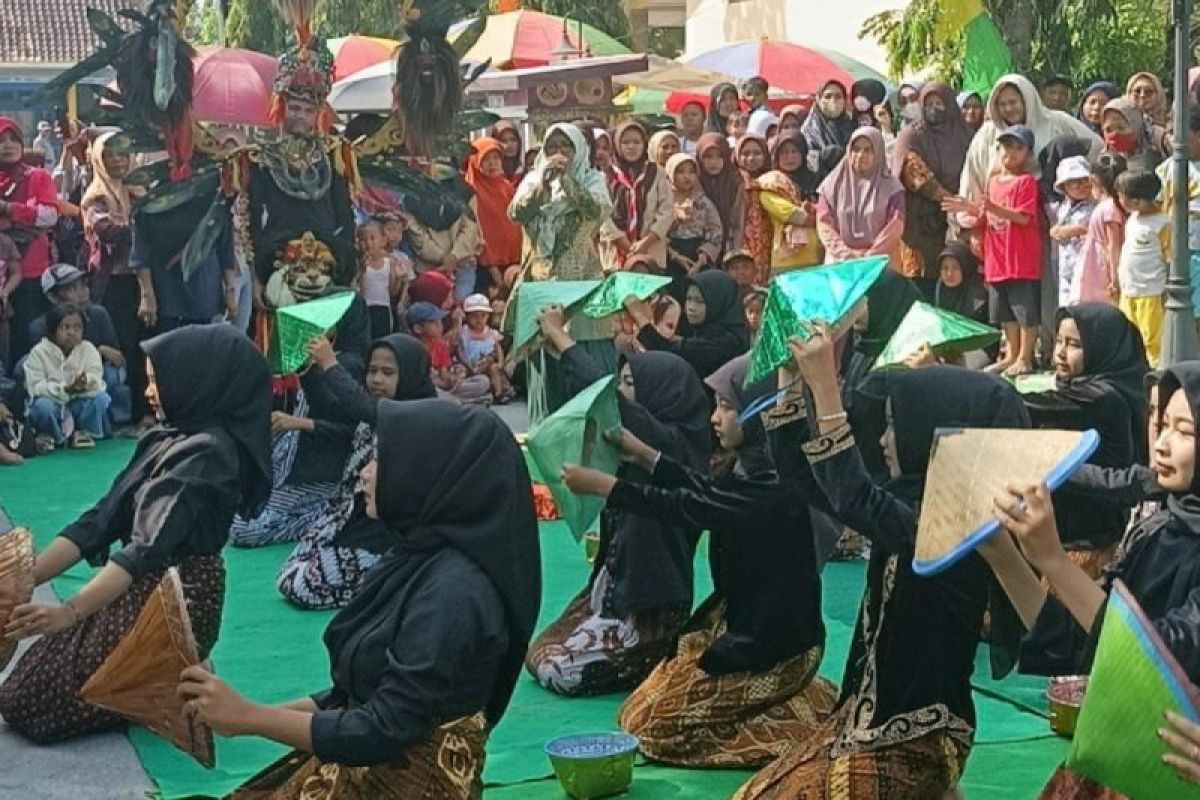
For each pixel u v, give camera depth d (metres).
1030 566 4.52
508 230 15.93
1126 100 13.19
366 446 8.79
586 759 6.12
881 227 13.38
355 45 20.94
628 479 6.84
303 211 11.53
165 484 6.36
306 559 8.87
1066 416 7.93
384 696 4.54
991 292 13.71
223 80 16.08
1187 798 3.84
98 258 13.90
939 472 4.35
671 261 14.27
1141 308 12.45
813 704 6.54
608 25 29.83
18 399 13.62
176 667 5.16
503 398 15.28
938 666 4.89
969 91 17.16
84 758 6.66
